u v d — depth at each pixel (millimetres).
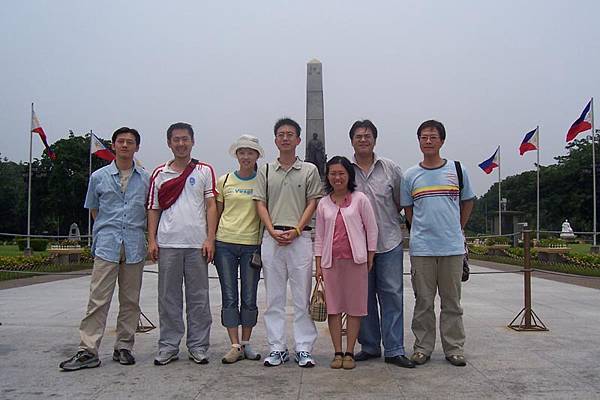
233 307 4930
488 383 4141
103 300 4754
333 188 4809
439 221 4828
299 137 4949
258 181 4930
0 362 4824
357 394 3865
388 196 4977
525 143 28281
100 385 4102
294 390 3965
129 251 4863
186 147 4934
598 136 49906
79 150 43156
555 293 10344
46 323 6848
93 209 5043
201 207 4949
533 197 57156
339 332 4727
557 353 5141
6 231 57562
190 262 4855
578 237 50094
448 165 4941
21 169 58281
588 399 3744
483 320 7098
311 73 19672
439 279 4879
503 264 20172
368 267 4715
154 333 6262
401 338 4801
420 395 3838
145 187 5074
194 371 4523
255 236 4977
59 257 17953
